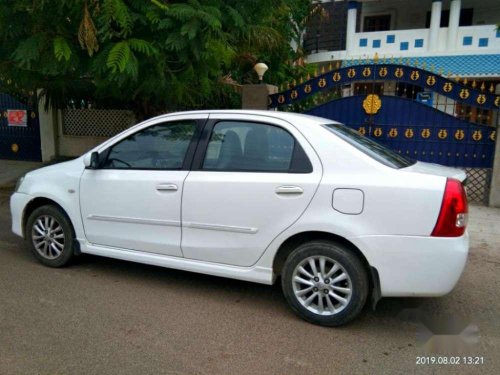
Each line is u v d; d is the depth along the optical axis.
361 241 3.23
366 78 8.20
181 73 6.15
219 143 3.85
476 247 5.60
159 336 3.28
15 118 11.65
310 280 3.47
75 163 4.52
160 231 4.01
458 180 3.27
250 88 9.09
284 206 3.46
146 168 4.11
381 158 3.47
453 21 16.03
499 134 7.33
